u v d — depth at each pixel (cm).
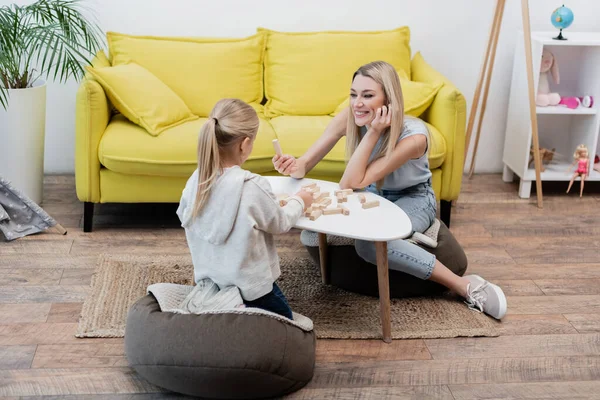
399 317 248
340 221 220
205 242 211
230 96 347
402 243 249
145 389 209
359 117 241
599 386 215
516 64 370
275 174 314
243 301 214
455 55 384
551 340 238
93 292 259
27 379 211
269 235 215
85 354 223
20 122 317
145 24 365
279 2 369
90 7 358
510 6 376
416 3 374
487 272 287
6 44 305
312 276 277
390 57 354
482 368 222
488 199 365
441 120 314
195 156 301
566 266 293
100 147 299
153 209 344
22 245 297
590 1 379
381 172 244
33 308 249
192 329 199
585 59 372
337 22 374
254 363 196
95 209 340
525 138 359
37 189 335
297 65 351
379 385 213
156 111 310
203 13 366
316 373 218
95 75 306
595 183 389
